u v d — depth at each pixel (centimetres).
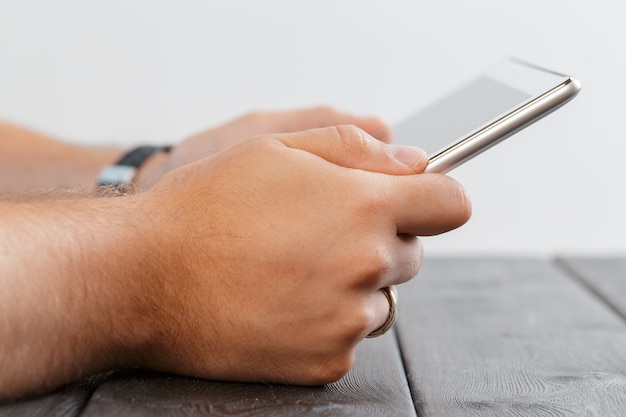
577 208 155
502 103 50
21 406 44
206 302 46
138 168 84
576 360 53
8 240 45
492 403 46
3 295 44
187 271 46
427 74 150
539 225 157
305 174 46
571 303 67
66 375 46
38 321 45
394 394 46
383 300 47
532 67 53
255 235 46
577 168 154
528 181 155
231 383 47
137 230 47
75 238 46
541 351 54
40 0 149
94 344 46
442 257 84
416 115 61
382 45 150
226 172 47
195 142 83
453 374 50
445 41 149
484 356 53
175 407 44
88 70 151
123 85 152
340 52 150
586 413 44
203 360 47
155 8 149
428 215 47
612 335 58
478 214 157
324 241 45
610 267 79
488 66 149
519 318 62
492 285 73
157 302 46
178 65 151
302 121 81
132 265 46
